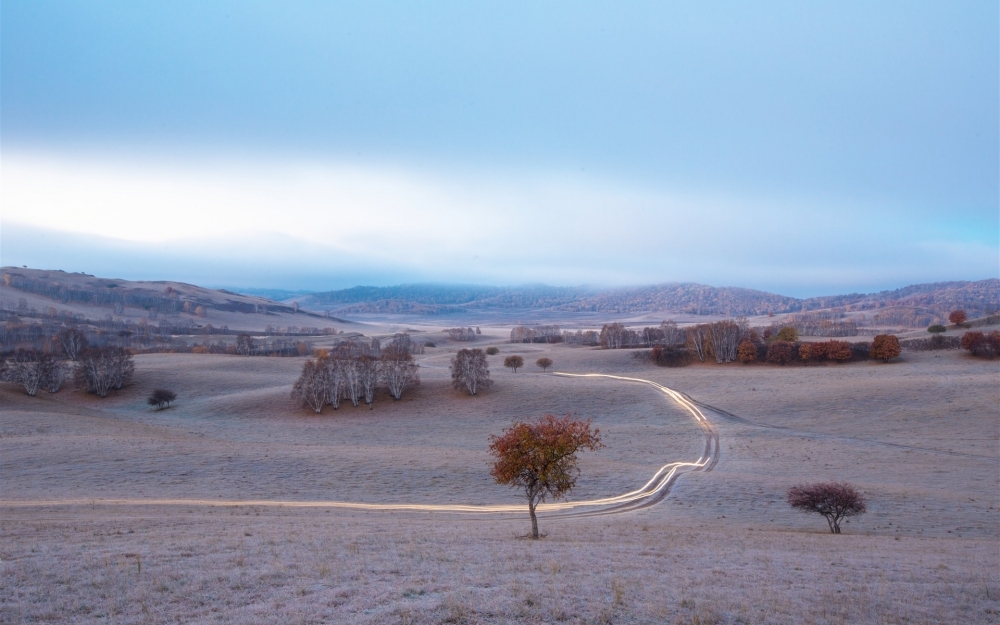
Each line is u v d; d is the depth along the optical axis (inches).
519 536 1170.6
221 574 703.1
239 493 1722.4
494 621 546.6
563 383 4741.6
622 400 4202.8
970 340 5059.1
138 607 586.6
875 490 1875.0
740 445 2891.2
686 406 3986.2
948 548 1153.4
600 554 916.6
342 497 1737.2
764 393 4195.4
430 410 4205.2
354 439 3417.8
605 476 2112.5
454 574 722.8
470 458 2271.2
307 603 593.9
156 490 1705.2
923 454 2586.1
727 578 770.8
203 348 7770.7
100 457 2034.9
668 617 588.1
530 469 1217.4
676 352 5930.1
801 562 913.5
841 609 650.2
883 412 3511.3
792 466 2404.0
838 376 4643.2
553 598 613.0
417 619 538.9
